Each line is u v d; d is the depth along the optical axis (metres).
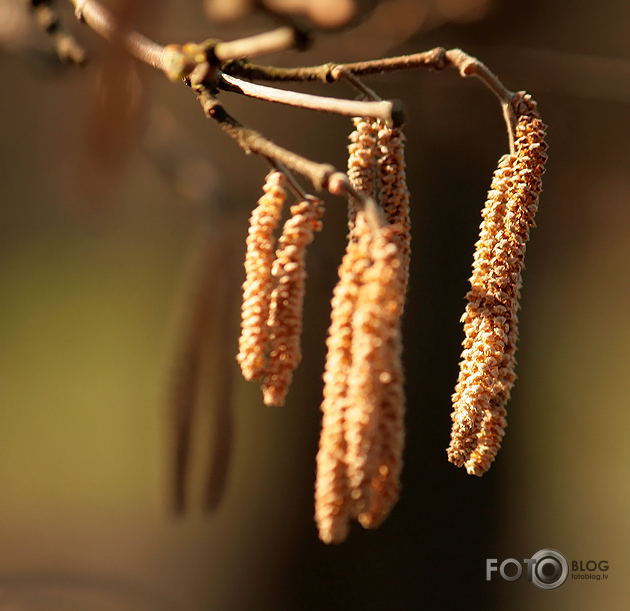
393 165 0.38
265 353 0.37
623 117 0.93
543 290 1.01
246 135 0.37
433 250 0.78
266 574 0.86
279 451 0.86
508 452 0.84
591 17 0.89
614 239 1.06
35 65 0.53
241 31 0.65
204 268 0.47
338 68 0.38
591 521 1.29
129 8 0.39
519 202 0.38
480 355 0.38
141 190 1.21
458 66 0.38
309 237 0.37
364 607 0.80
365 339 0.35
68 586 0.75
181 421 0.47
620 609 1.16
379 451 0.35
